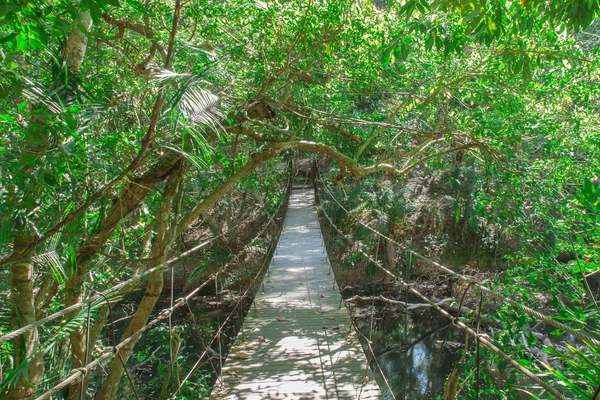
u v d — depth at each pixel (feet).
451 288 36.81
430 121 23.98
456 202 31.42
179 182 14.28
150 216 17.79
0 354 11.64
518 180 17.39
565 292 13.80
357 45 18.01
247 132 16.66
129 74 16.10
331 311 18.08
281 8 17.69
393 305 35.29
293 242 31.89
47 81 11.73
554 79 19.36
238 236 41.86
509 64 14.48
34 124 8.08
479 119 19.04
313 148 16.46
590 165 18.62
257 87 17.90
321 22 17.66
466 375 13.17
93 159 11.26
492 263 35.99
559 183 18.58
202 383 19.83
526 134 20.10
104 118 12.37
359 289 38.70
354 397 11.48
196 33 18.33
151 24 17.29
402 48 13.46
